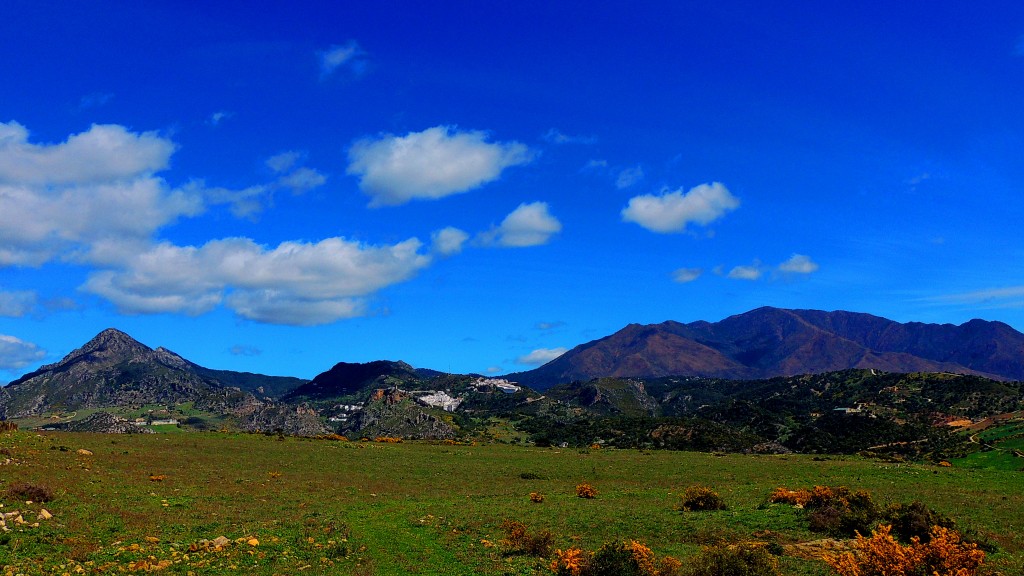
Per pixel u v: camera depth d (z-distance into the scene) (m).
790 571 28.48
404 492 55.69
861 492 42.97
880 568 24.09
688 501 44.59
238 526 35.94
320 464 73.69
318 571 27.69
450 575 28.12
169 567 27.11
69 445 69.50
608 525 38.94
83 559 27.22
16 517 32.53
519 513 43.22
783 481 65.69
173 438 91.62
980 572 24.36
